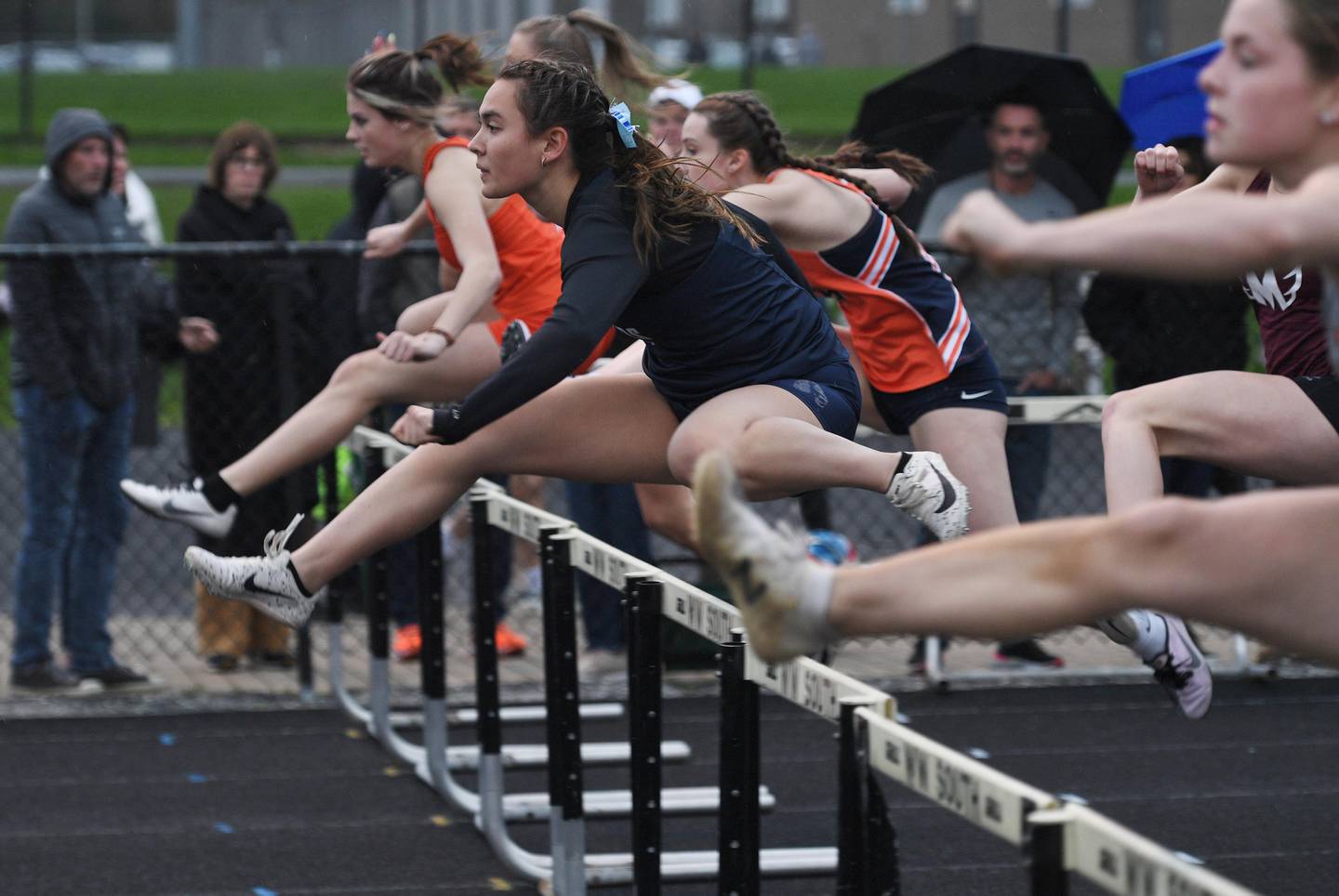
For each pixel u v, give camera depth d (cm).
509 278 1747
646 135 1389
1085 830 693
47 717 2377
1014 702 2433
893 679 2562
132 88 13075
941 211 2442
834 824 1891
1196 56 2378
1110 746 2194
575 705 1488
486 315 1781
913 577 802
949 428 1623
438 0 9931
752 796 1086
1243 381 1214
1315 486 1219
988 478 1620
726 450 1312
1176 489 2486
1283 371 1292
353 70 1777
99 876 1736
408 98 1762
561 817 1499
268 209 2533
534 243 1747
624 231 1276
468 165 1706
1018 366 2427
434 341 1614
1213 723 2309
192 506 1692
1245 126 818
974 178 2453
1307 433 1198
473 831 1894
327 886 1703
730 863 1091
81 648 2489
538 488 2675
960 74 2414
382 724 2152
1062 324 2436
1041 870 701
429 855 1805
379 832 1886
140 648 2744
